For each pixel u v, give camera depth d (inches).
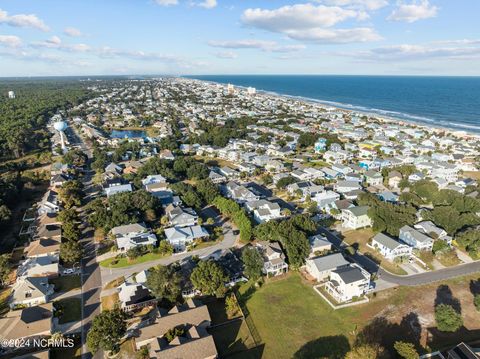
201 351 2017.7
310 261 2987.2
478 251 3255.4
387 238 3339.1
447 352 2148.1
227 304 2516.0
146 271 2805.1
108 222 3661.4
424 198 4537.4
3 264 2876.5
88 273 3004.4
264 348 2208.4
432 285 2842.0
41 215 4035.4
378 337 2293.3
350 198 4566.9
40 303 2605.8
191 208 4180.6
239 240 3545.8
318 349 2201.0
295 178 5344.5
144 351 2063.2
